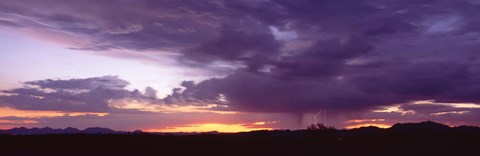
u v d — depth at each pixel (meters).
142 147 42.81
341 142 51.06
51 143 45.12
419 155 36.03
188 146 44.69
